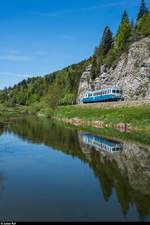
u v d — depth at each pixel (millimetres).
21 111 129750
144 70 56812
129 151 20016
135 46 64750
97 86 79438
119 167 14867
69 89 143750
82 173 13539
